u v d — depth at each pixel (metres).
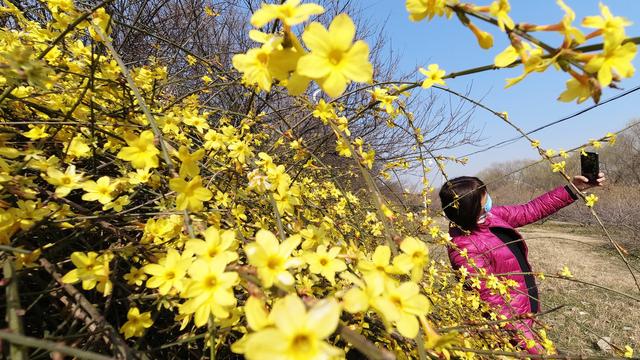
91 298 1.30
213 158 1.68
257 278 0.77
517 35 0.69
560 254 7.46
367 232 2.44
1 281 0.84
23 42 1.79
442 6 0.72
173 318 1.37
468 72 0.95
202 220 1.21
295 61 0.75
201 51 4.62
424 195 2.46
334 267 0.89
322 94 4.13
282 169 1.35
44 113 1.45
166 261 0.89
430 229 2.40
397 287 0.80
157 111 1.81
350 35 0.68
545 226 10.65
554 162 2.10
